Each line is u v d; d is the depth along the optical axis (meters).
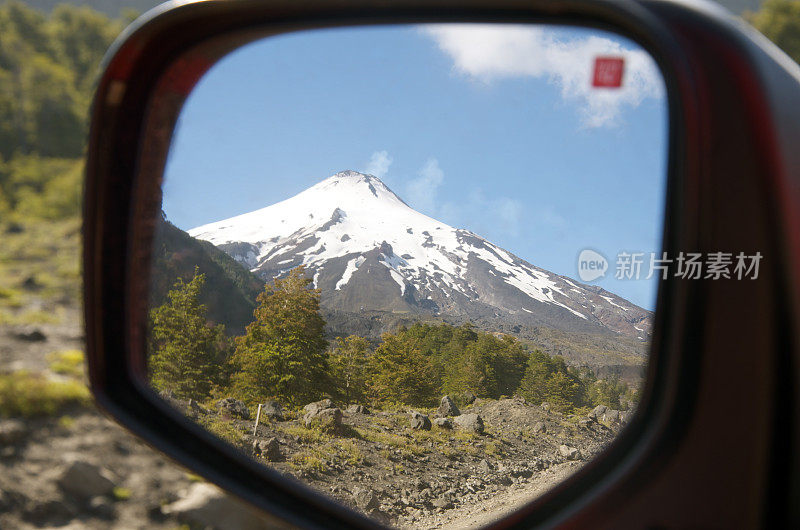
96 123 1.34
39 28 129.88
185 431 1.47
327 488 3.56
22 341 8.87
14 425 4.66
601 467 1.07
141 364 1.46
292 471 3.40
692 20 0.96
